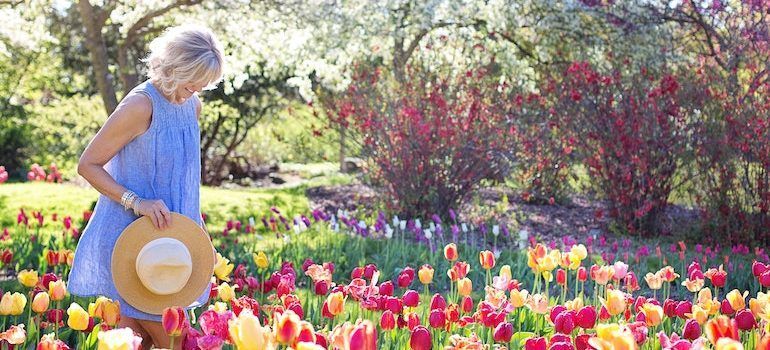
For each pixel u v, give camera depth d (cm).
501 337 344
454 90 1172
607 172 1123
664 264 777
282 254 780
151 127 346
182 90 348
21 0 1288
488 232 1088
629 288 473
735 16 1097
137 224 342
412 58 1243
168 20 1430
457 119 1155
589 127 1134
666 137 1080
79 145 2336
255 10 1270
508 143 1164
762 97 1015
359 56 1361
